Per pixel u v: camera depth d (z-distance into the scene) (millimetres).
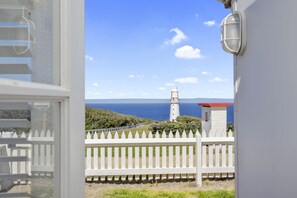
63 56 1509
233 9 3492
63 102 1499
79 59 1656
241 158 3375
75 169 1577
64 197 1482
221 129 7414
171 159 6227
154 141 6156
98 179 6352
